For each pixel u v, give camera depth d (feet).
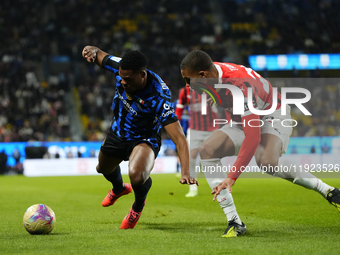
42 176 212.84
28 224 50.72
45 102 291.99
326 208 74.13
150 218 66.33
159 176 192.44
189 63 48.26
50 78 322.55
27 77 312.29
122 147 54.08
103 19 374.84
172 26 377.09
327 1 401.08
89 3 381.60
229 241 45.73
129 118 52.65
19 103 289.53
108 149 54.85
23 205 88.94
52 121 281.13
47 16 367.25
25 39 341.62
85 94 311.88
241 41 376.48
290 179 52.13
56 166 229.45
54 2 377.50
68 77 326.85
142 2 390.21
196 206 82.74
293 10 396.37
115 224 60.18
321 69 331.16
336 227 54.85
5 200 99.25
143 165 50.08
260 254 39.19
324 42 377.30
